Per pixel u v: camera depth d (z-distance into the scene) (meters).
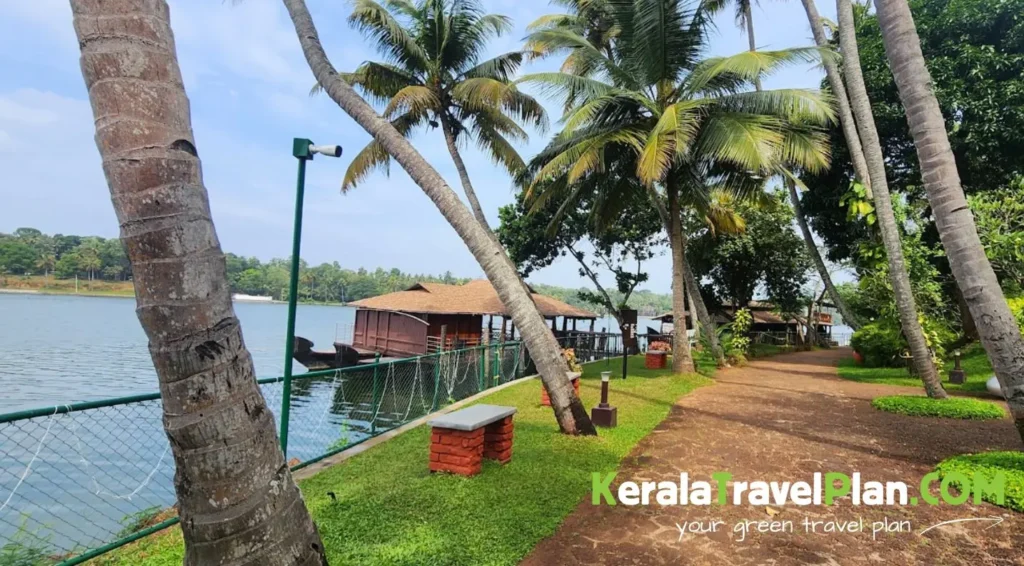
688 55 11.20
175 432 1.82
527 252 25.25
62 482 6.47
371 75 14.11
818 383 12.33
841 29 10.36
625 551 3.69
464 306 24.86
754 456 6.04
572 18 16.53
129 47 1.84
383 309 25.03
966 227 5.06
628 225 24.52
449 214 6.66
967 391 10.62
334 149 4.48
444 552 3.47
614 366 15.85
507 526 3.92
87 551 3.56
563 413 6.71
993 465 5.32
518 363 15.81
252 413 1.94
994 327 4.89
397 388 11.66
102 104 1.83
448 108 15.06
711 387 11.47
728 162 12.19
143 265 1.81
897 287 9.55
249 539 1.86
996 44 13.57
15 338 30.62
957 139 13.33
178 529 4.04
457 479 4.87
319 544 2.12
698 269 26.55
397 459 5.63
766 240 23.97
